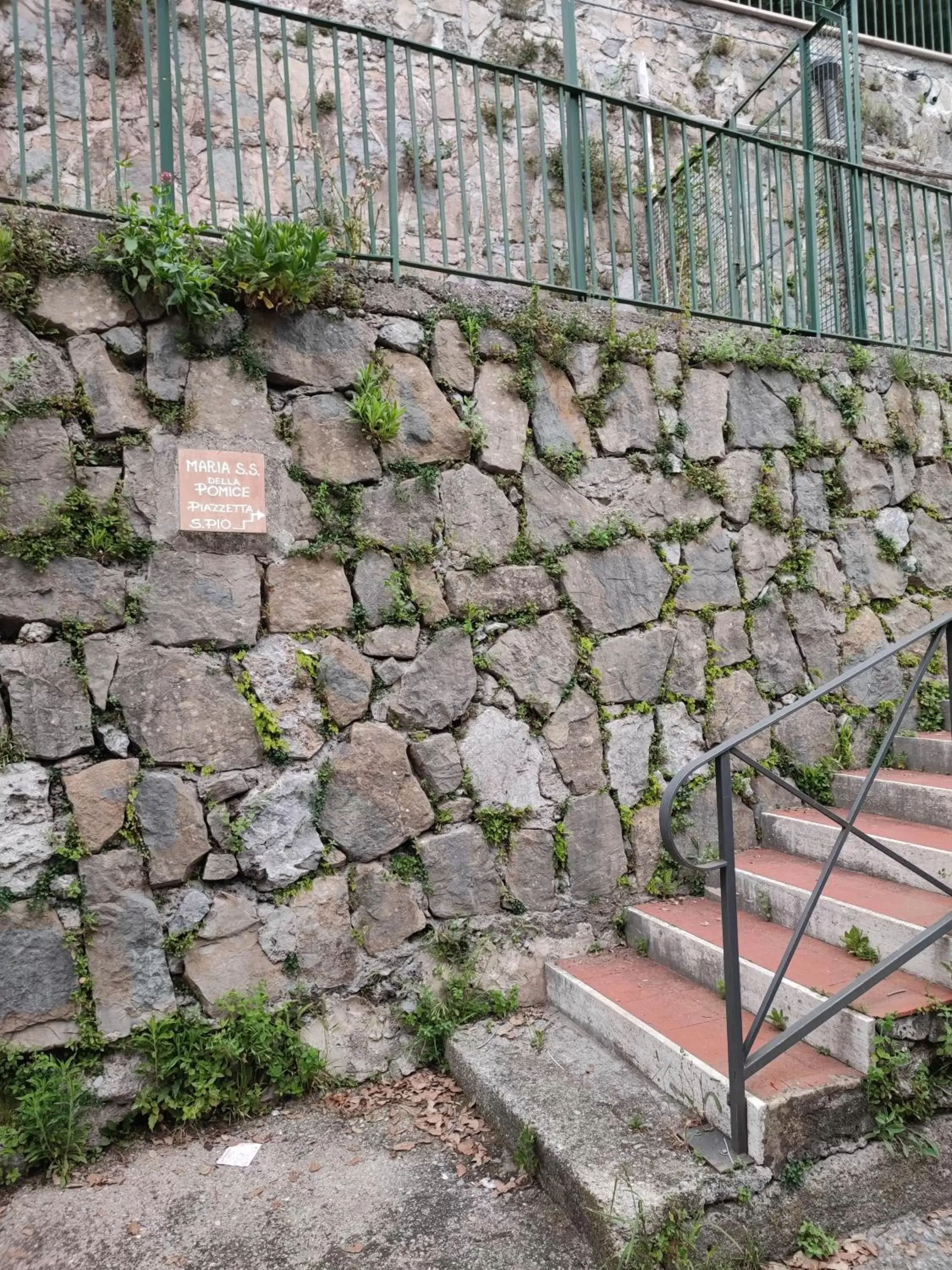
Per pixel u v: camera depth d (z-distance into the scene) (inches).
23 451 104.8
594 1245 82.0
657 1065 99.9
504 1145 99.7
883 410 164.6
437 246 220.4
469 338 131.0
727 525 148.3
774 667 148.2
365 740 118.5
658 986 115.2
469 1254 84.4
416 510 124.8
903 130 289.0
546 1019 119.6
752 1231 82.3
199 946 108.3
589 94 146.6
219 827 110.1
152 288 112.0
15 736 102.0
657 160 248.2
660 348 145.4
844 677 94.3
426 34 226.8
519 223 227.6
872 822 132.2
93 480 108.1
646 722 137.0
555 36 240.8
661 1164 85.5
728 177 218.7
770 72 234.1
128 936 105.0
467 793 124.2
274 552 116.3
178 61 122.0
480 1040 114.3
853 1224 86.4
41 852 102.0
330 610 118.5
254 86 209.8
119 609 107.8
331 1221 89.7
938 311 268.8
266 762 113.6
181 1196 94.1
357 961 115.8
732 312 165.3
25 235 106.4
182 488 111.5
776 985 86.2
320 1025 113.3
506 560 130.0
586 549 135.7
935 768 143.1
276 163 210.1
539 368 135.9
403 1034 117.1
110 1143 102.5
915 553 164.2
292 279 114.9
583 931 129.0
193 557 111.8
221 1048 105.7
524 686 128.9
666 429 144.1
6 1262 85.0
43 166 192.2
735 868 88.8
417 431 126.1
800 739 148.6
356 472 121.8
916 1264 82.0
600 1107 96.3
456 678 124.7
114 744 106.7
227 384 115.6
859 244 181.8
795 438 155.7
